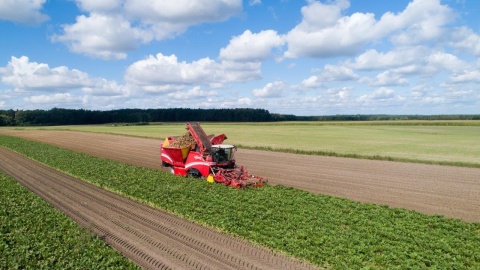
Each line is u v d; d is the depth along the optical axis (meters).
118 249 11.95
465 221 15.48
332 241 12.27
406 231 13.51
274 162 32.50
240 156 36.69
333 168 29.09
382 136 62.62
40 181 23.59
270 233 13.02
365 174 26.36
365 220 14.65
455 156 35.56
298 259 11.15
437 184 22.89
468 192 20.75
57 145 52.09
